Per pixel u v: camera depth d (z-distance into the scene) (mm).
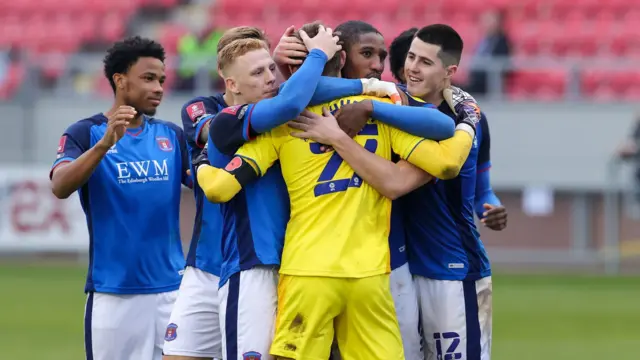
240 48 17656
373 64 18125
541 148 52000
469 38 62656
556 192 51875
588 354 30953
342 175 16938
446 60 18156
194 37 57531
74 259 52938
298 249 16844
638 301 41938
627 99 58938
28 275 48625
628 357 30469
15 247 50406
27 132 52938
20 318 37500
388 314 17203
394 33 63750
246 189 17578
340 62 17859
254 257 17391
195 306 19500
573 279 48312
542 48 63000
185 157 21516
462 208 19234
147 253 20703
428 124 16828
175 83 53000
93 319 20594
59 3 70438
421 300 19328
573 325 36438
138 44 20750
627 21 64312
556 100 53250
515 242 51969
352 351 17109
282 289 17000
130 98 20875
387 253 17250
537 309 39969
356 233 16875
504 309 40000
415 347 19047
